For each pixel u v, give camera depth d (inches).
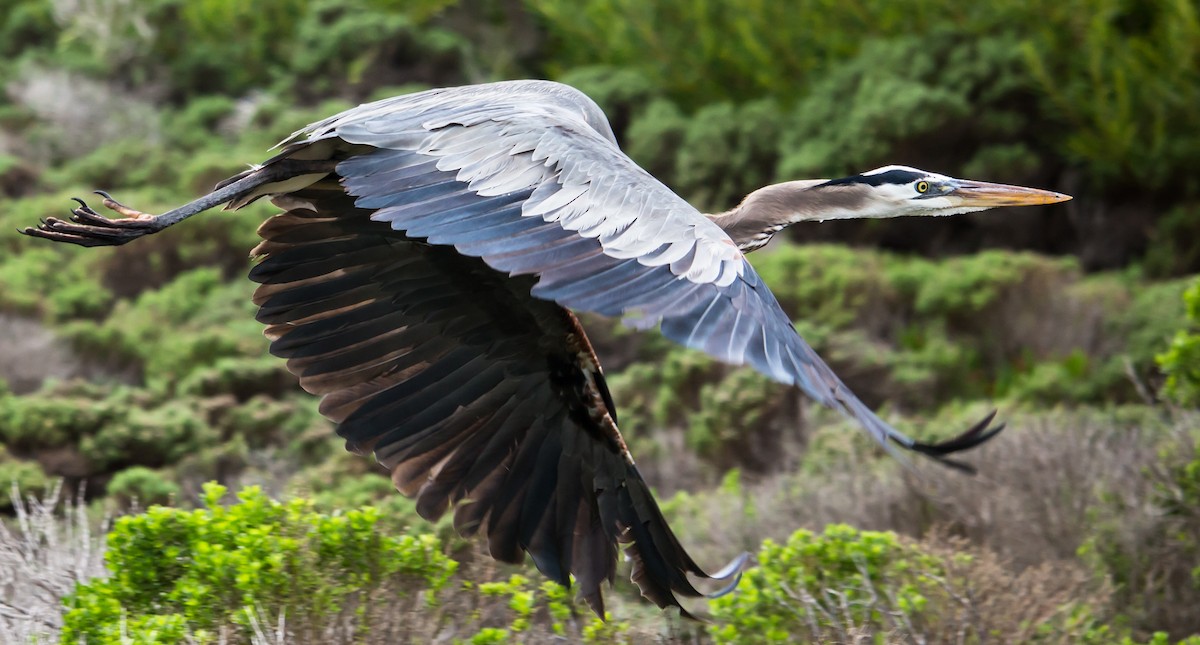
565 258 251.9
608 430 311.6
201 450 538.6
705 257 245.6
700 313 236.1
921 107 812.0
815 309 708.7
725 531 479.8
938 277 716.0
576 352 309.9
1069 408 635.5
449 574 340.2
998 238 821.2
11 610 343.3
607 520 312.5
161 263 740.7
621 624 351.6
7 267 717.9
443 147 280.5
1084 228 828.0
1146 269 789.9
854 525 471.2
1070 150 825.5
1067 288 715.4
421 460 317.7
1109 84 817.5
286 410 570.6
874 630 355.6
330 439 544.7
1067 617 373.1
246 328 655.1
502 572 382.9
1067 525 446.3
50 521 381.4
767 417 576.1
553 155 271.0
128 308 700.0
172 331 667.4
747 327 234.1
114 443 535.5
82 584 335.0
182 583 325.4
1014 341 701.3
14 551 367.2
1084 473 463.2
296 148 301.3
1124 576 433.1
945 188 363.3
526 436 316.8
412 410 316.8
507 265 253.3
